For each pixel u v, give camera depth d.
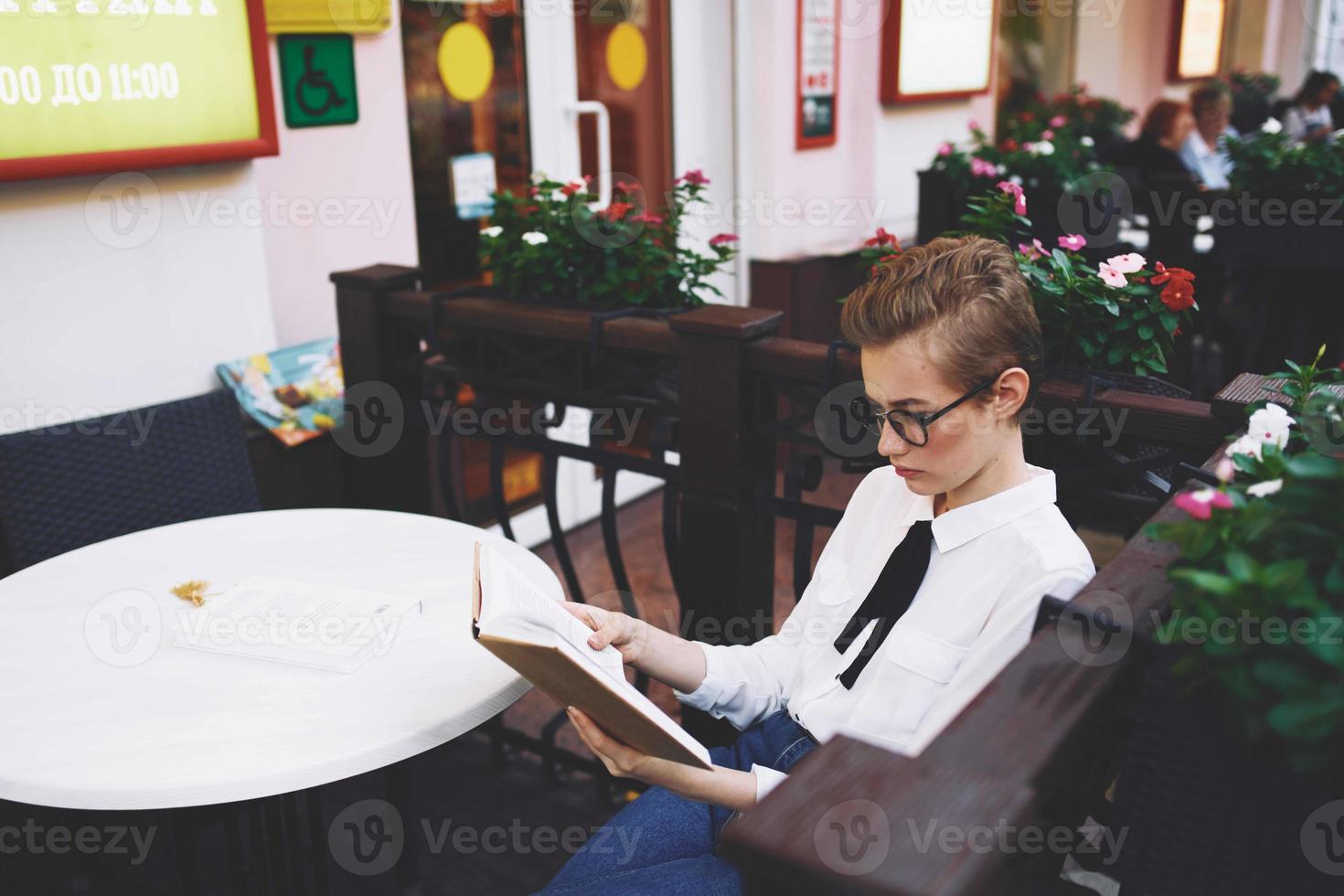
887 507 1.42
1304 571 0.77
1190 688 0.84
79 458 2.16
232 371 2.75
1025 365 1.20
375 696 1.35
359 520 1.96
